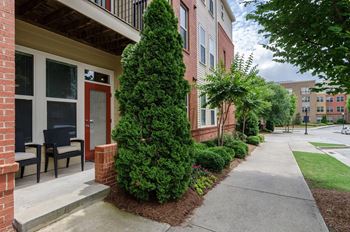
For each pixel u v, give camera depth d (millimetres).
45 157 4383
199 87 8039
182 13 8516
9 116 2449
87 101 5645
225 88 7543
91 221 2928
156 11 3607
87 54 5629
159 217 3127
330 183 5160
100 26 4496
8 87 2441
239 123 16031
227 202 3904
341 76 3520
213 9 12242
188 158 3678
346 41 3428
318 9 3711
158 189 3301
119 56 6504
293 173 6105
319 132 30312
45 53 4645
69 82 5211
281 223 3160
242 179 5426
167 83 3539
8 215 2459
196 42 9555
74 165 5074
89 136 5664
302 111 54250
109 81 6332
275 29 4371
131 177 3293
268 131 29625
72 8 3594
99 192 3467
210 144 8516
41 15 4105
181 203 3572
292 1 3885
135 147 3365
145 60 3498
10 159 2455
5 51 2420
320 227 3055
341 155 10773
